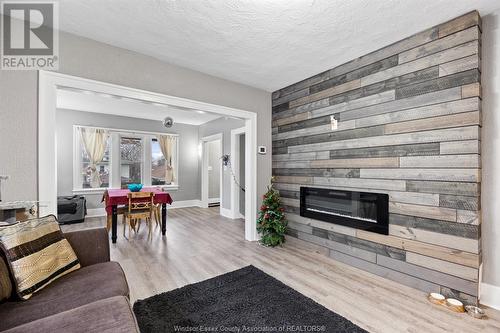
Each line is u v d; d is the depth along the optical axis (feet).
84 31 7.45
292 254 10.37
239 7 6.35
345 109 9.50
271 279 8.00
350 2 6.15
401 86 7.84
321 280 8.03
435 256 7.01
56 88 7.32
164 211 13.24
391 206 8.02
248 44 8.20
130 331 3.02
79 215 16.03
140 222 15.78
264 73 10.60
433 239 7.06
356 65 9.16
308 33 7.53
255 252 10.58
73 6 6.31
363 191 8.82
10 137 6.54
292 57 9.11
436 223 7.01
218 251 10.67
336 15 6.66
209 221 16.60
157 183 21.70
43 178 6.90
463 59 6.58
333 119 9.95
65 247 5.20
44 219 5.32
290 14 6.63
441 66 6.98
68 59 7.44
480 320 5.95
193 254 10.27
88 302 4.03
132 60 8.63
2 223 4.92
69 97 14.24
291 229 11.78
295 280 8.02
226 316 6.03
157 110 17.58
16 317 3.63
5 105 6.51
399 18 6.77
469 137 6.45
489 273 6.59
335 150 9.84
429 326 5.75
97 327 3.03
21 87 6.73
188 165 23.04
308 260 9.73
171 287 7.45
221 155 19.39
